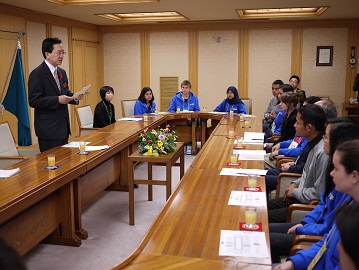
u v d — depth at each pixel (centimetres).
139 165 607
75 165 312
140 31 941
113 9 691
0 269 60
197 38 919
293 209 254
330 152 219
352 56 855
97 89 966
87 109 610
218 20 878
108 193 473
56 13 736
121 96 973
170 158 373
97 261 304
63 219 327
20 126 508
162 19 860
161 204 435
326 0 614
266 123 692
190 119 692
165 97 952
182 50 930
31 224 285
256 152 368
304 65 884
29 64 707
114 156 452
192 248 171
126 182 476
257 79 909
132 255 164
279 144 436
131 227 372
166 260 160
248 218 194
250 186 258
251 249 170
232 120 599
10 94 504
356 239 90
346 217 95
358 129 216
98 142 409
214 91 930
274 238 223
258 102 915
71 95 419
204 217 206
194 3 634
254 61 904
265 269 154
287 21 873
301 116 288
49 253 316
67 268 293
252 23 888
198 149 727
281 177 320
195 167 312
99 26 952
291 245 221
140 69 955
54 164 309
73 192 334
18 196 239
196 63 928
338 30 857
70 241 328
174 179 531
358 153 156
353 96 871
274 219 273
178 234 186
